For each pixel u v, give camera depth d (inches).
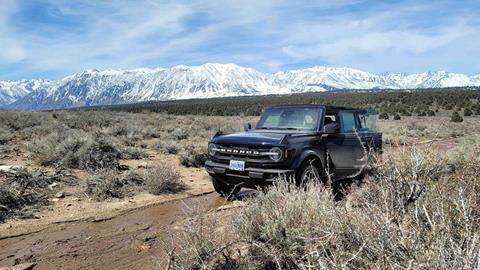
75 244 194.1
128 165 404.8
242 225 161.0
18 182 281.0
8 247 190.2
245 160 265.1
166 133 745.6
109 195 289.9
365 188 167.3
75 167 366.9
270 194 183.2
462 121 1594.5
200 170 420.2
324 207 142.6
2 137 525.3
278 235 148.3
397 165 145.1
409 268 86.8
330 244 122.0
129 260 172.6
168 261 131.9
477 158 180.7
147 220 235.0
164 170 328.2
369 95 4471.0
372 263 100.6
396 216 116.6
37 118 798.5
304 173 265.4
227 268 138.9
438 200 124.9
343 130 317.1
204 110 3484.3
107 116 999.0
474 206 118.3
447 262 91.4
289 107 325.7
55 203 268.4
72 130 616.1
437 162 155.9
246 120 1369.3
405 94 4001.0
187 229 155.1
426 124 1197.1
